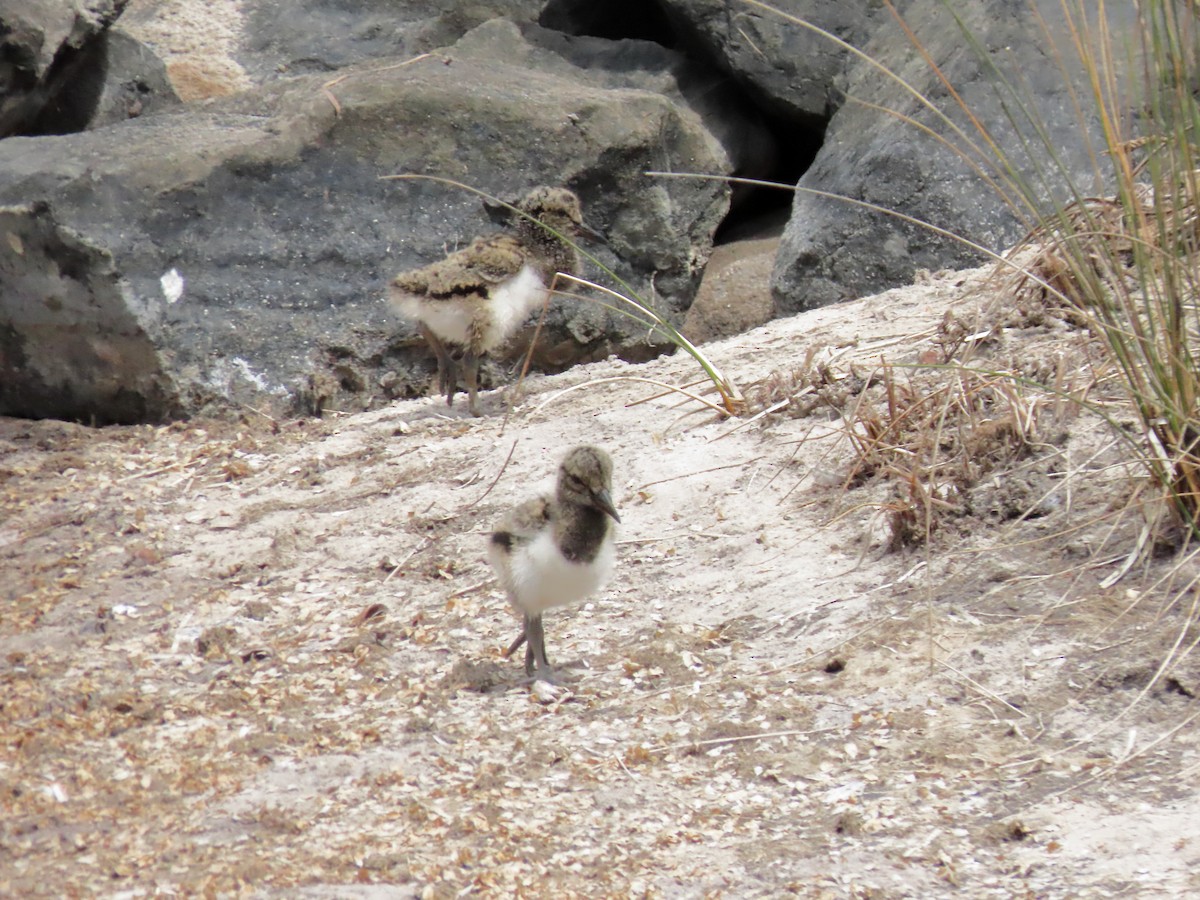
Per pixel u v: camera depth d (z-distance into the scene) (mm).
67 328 14586
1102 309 9305
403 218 15758
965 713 8227
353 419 14367
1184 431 8852
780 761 8039
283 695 9102
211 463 13336
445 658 9578
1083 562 9273
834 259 16219
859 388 12086
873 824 7336
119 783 8000
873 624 9266
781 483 11281
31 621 10328
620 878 7008
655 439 12352
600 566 8812
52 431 14461
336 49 23141
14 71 17484
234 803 7773
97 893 6844
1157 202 8938
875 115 17312
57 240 14320
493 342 13633
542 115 16297
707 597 10055
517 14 22984
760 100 19953
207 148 15062
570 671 9258
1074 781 7504
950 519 10016
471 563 10922
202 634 9953
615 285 16828
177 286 14688
